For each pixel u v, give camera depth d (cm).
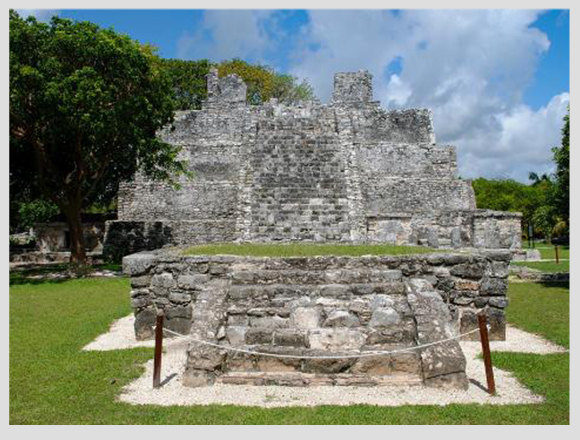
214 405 468
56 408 469
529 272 1410
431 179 2197
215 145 2209
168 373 569
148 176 1939
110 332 798
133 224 2019
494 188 4619
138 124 1611
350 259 712
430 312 575
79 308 1007
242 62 3831
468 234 1869
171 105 1695
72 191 1695
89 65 1491
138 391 512
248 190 1658
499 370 566
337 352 542
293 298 625
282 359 540
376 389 506
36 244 2420
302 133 1981
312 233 1504
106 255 2003
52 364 610
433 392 495
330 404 469
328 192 1655
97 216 2555
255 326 584
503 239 1883
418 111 2452
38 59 1448
